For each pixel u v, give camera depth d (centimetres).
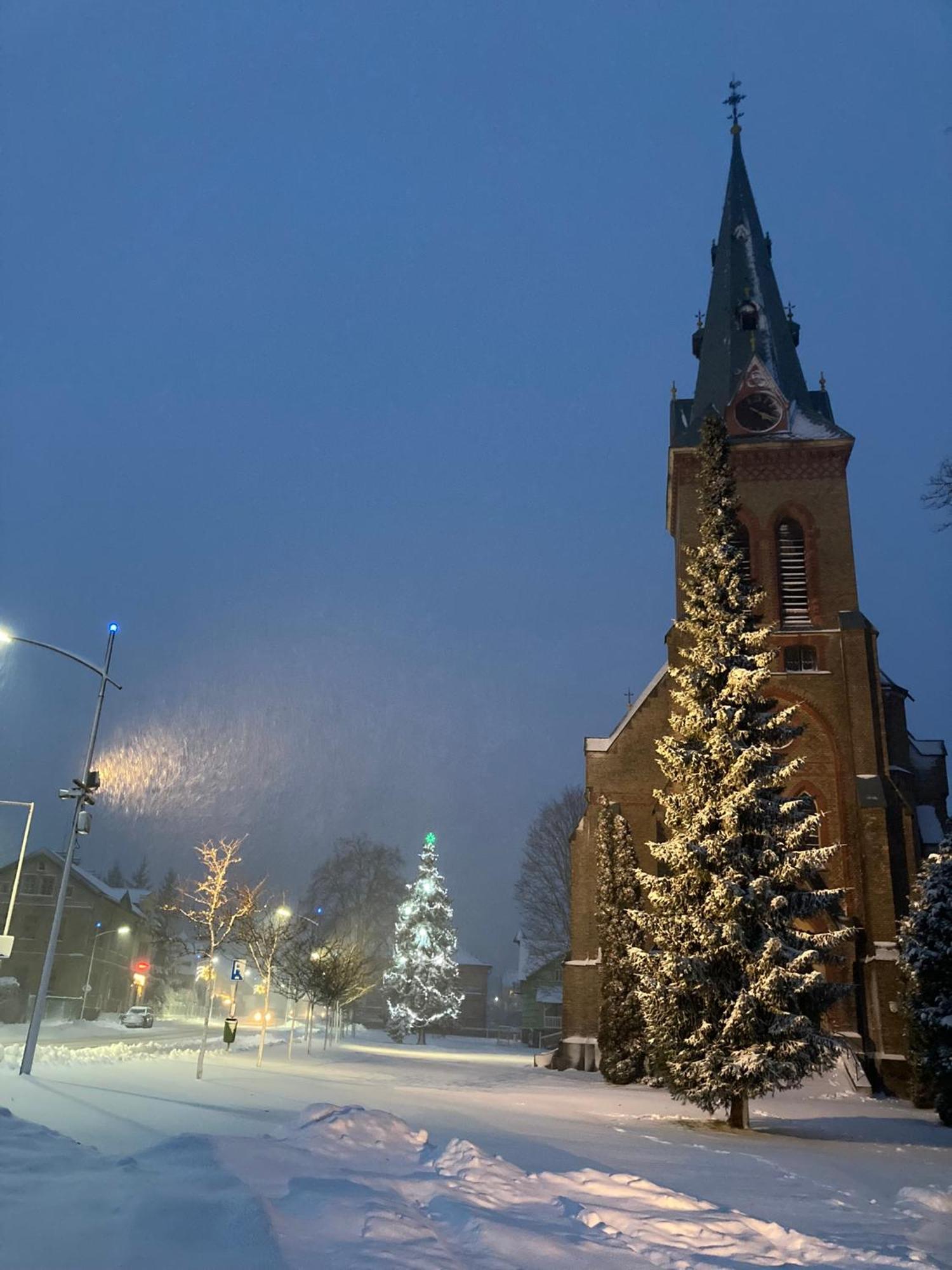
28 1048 1692
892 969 3306
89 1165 805
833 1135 2117
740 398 4347
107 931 7638
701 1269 723
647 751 3922
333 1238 664
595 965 3697
